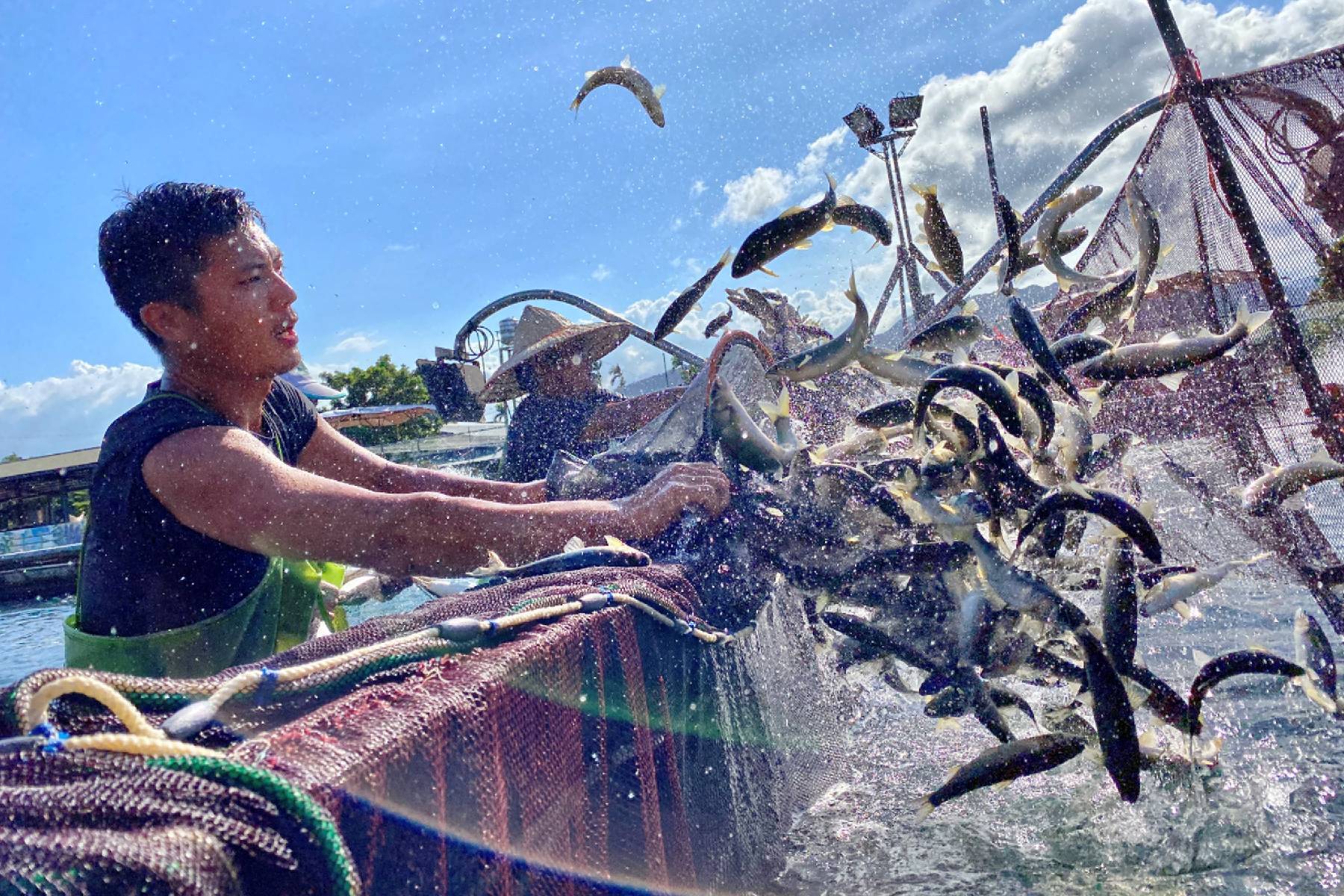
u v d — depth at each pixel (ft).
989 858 8.50
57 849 2.31
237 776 3.05
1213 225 14.52
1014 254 12.14
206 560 7.50
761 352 12.84
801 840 9.42
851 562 9.20
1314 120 13.25
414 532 7.59
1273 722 10.61
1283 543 13.24
